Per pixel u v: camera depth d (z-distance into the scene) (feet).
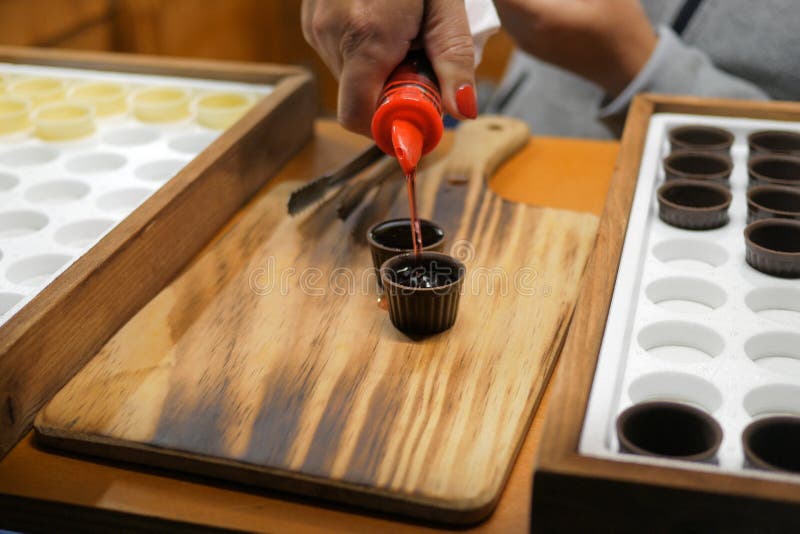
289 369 2.10
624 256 2.20
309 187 2.49
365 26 2.27
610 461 1.70
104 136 2.85
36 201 2.61
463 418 1.98
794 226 2.25
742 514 1.66
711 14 3.49
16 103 2.90
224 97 2.99
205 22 5.44
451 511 1.83
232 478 1.92
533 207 2.60
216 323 2.22
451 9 2.29
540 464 1.70
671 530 1.69
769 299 2.19
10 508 1.93
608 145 3.01
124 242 2.24
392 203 2.64
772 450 1.77
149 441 1.94
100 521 1.90
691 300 2.23
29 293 2.17
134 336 2.19
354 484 1.86
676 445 1.81
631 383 1.95
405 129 2.18
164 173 2.71
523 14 3.31
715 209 2.35
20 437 2.01
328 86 6.55
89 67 3.14
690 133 2.64
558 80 3.80
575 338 1.95
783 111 2.73
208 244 2.57
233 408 2.01
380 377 2.07
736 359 2.00
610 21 3.28
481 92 4.56
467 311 2.25
